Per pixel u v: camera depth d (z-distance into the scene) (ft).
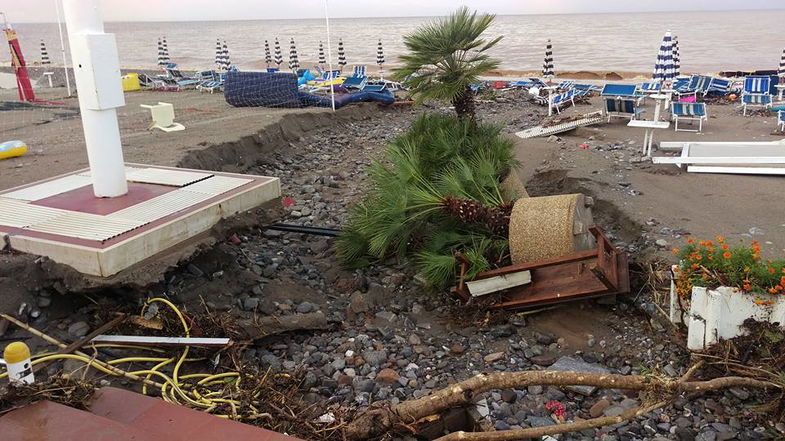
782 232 22.25
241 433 9.52
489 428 11.87
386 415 11.98
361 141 47.67
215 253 19.83
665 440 12.76
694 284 15.11
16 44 66.28
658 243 21.50
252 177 20.70
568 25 472.44
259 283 19.93
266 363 15.88
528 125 53.42
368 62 148.87
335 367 15.97
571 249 18.40
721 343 14.56
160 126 43.32
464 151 24.77
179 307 16.97
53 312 15.35
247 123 44.11
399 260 23.08
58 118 52.42
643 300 18.33
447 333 18.26
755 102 54.13
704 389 12.72
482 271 19.13
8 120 50.88
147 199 18.11
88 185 20.03
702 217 24.36
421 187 22.29
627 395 14.65
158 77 84.23
